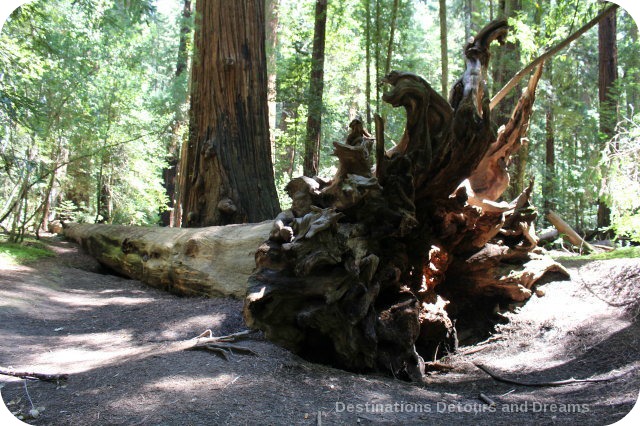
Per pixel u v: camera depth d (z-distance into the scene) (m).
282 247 4.77
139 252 8.30
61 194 17.00
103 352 4.71
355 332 4.90
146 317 5.96
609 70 14.57
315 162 12.63
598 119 14.65
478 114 5.30
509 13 12.25
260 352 4.38
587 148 14.84
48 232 14.55
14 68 8.02
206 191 8.93
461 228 6.22
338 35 17.00
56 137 11.09
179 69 13.95
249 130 9.03
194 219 8.91
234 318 5.54
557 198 14.66
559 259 8.46
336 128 20.91
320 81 12.77
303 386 3.90
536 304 6.76
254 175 9.00
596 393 4.21
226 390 3.57
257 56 9.16
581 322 5.99
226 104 8.94
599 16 5.84
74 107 10.61
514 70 12.40
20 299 6.37
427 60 21.28
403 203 5.29
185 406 3.27
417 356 5.25
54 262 9.07
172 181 21.39
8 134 8.65
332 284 4.73
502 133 6.86
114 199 16.00
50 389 3.59
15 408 3.25
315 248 4.70
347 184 5.05
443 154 5.33
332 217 4.68
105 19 8.45
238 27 8.93
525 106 6.75
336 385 4.03
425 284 6.14
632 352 5.05
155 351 4.47
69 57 9.64
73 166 14.50
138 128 13.81
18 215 10.16
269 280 4.82
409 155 5.30
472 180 7.11
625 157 6.89
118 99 12.80
